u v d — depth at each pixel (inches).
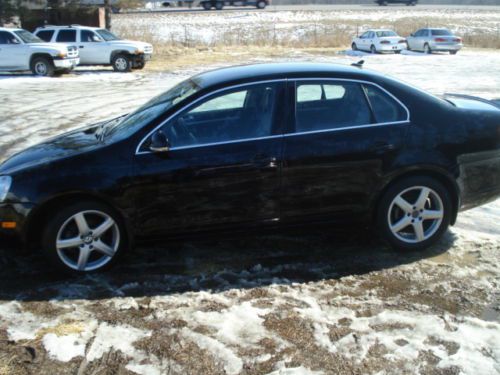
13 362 127.0
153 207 167.2
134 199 165.5
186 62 984.3
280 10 2509.8
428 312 147.8
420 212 181.3
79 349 131.7
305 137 171.2
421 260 179.9
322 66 184.5
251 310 149.3
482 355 128.3
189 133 169.5
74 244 167.5
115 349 131.8
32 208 161.0
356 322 142.9
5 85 682.8
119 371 123.7
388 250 188.2
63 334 137.9
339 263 178.7
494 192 187.6
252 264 179.0
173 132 168.6
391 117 176.9
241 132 170.9
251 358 128.2
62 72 821.2
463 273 170.4
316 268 175.3
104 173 163.0
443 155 176.7
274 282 166.1
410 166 174.9
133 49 842.2
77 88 657.0
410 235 185.2
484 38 1438.2
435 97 185.5
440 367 124.2
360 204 177.6
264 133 171.0
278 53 1181.7
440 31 1206.9
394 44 1187.9
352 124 174.6
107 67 922.1
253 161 168.1
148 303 154.1
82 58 847.7
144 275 171.8
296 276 170.1
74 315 147.5
